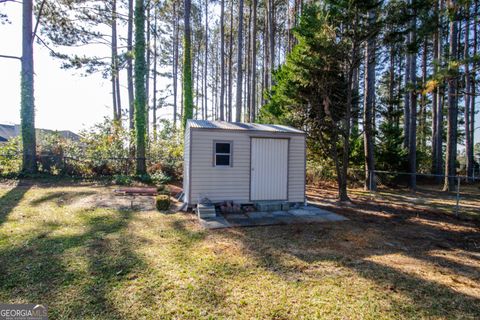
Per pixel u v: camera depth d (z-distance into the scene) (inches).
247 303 104.8
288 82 399.5
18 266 129.6
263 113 548.4
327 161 478.9
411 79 530.0
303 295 111.6
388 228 220.5
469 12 319.9
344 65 343.0
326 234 199.5
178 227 207.0
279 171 290.7
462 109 815.1
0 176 406.0
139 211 253.3
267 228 212.4
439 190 474.9
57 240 166.6
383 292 115.3
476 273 136.2
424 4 283.9
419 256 158.9
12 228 185.9
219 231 200.8
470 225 234.2
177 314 96.7
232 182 274.5
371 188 386.9
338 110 387.2
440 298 111.3
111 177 447.2
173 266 136.1
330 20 304.2
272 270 135.0
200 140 264.5
